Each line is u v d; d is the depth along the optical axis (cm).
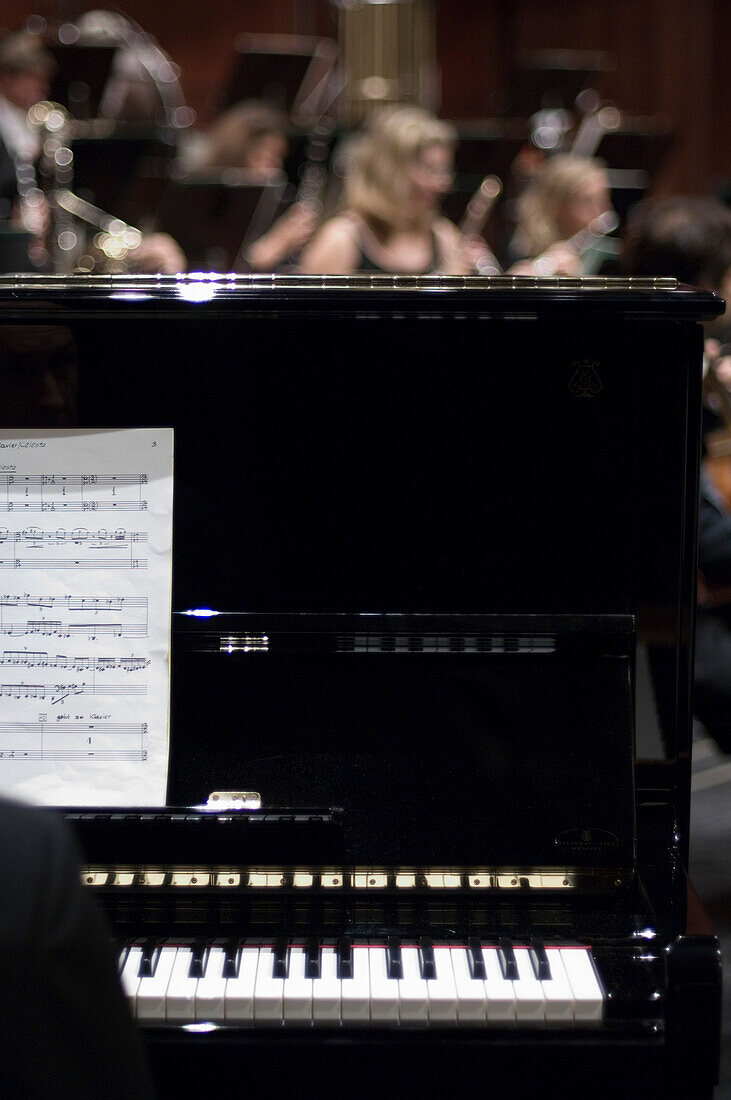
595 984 141
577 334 161
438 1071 140
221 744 158
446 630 163
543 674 160
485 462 164
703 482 281
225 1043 139
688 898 149
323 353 162
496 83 837
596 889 155
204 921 155
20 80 502
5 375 163
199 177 486
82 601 160
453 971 144
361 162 427
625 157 615
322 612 165
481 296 157
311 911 154
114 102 573
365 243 427
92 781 157
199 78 767
